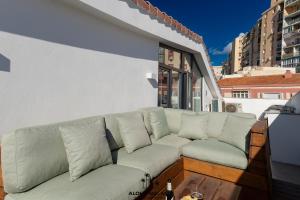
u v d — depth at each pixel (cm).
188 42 576
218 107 890
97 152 226
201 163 320
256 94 1886
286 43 3706
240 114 379
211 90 843
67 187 188
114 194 185
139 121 329
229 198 201
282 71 2481
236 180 294
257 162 279
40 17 254
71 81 297
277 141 456
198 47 640
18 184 179
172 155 298
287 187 331
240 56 5997
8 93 226
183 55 636
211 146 333
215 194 208
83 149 214
